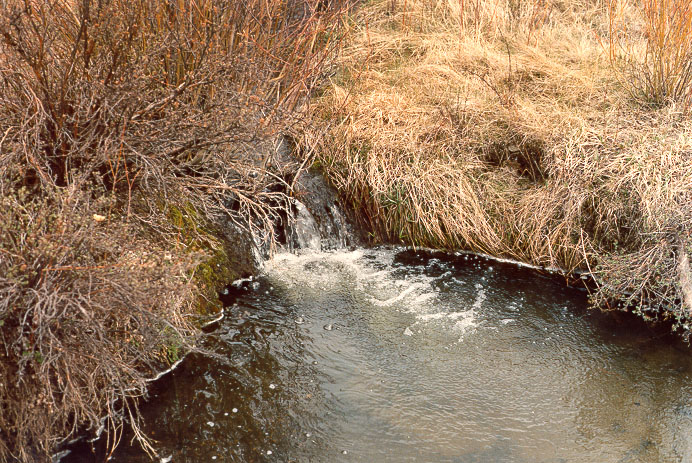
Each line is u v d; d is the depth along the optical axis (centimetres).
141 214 388
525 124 558
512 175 552
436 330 437
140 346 343
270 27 485
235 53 445
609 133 524
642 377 396
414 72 638
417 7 730
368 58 626
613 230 487
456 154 557
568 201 500
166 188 365
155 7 402
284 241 512
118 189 370
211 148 397
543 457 335
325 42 597
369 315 450
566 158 511
